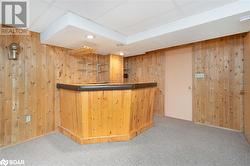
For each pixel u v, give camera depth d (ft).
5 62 8.79
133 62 19.20
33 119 10.19
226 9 6.97
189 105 14.28
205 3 6.87
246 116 10.03
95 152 8.26
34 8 7.18
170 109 15.79
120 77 17.13
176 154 8.02
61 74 12.05
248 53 9.22
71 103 10.18
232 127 11.68
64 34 8.99
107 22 8.96
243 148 8.64
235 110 11.52
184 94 14.64
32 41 10.14
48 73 11.11
